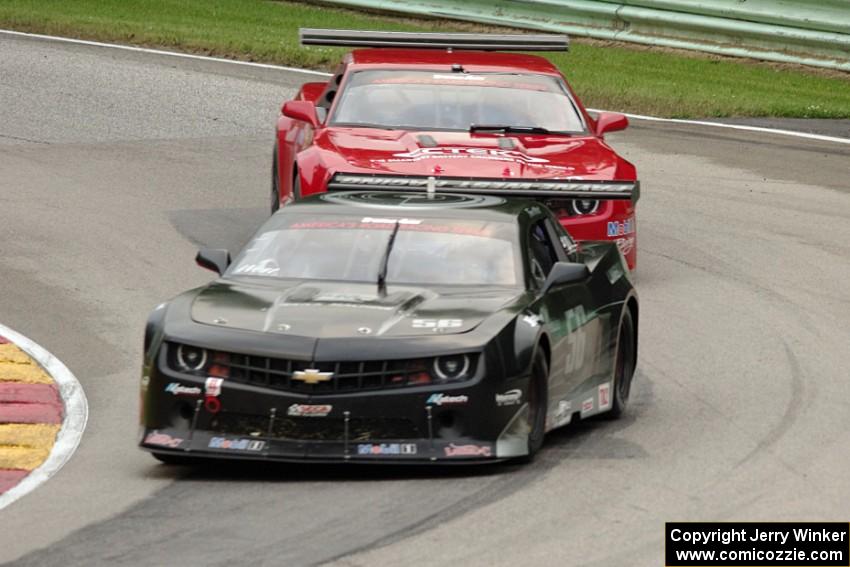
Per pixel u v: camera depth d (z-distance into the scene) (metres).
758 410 34.84
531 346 29.61
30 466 30.94
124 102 77.38
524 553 24.42
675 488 28.39
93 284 47.56
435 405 28.53
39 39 94.75
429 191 36.59
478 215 34.06
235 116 75.75
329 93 52.28
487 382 28.77
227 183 62.78
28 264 49.59
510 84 50.19
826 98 84.25
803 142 72.56
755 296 47.19
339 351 28.59
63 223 55.19
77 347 41.16
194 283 48.06
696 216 58.41
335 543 24.95
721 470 29.72
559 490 28.12
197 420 29.11
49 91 79.00
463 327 29.39
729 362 39.62
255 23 104.44
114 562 24.14
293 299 30.67
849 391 36.59
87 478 29.77
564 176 44.59
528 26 100.88
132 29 97.31
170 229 55.00
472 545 24.83
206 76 84.81
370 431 28.66
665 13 96.12
